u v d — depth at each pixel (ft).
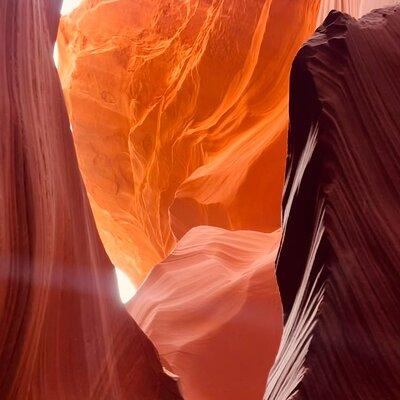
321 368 9.67
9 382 13.16
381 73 12.79
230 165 49.03
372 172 11.51
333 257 10.43
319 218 11.21
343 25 13.35
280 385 11.00
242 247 39.06
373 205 11.10
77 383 15.46
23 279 12.72
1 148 12.12
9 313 12.56
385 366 9.60
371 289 10.23
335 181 11.18
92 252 17.98
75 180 17.22
